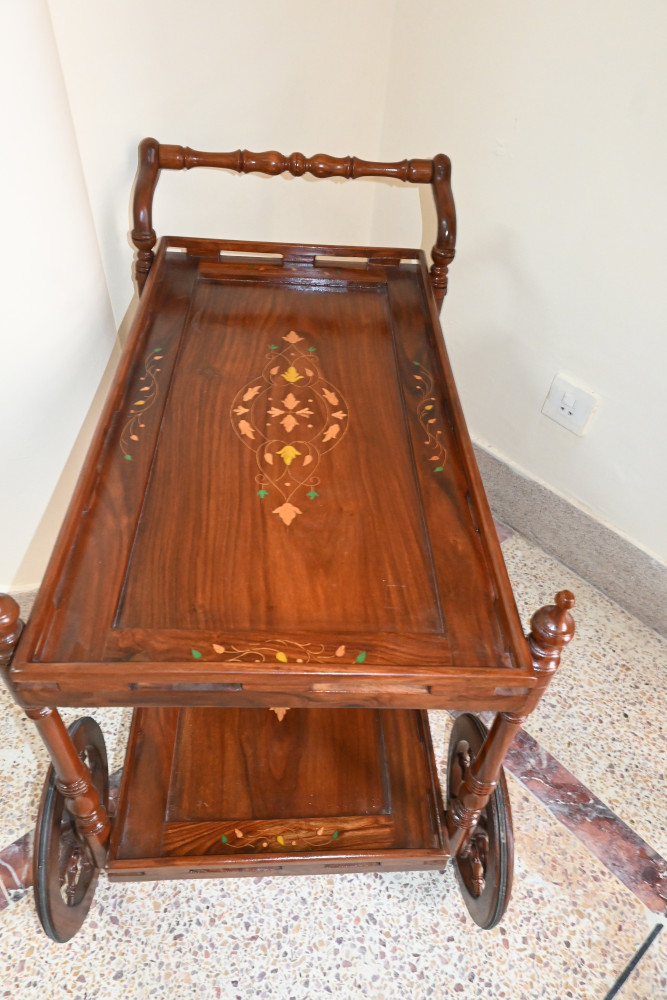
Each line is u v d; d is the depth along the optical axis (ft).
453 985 3.47
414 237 5.29
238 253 4.94
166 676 2.39
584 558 5.27
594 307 4.38
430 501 3.14
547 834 4.01
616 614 5.13
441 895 3.76
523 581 5.30
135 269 4.17
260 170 3.99
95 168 3.99
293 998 3.39
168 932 3.56
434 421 3.54
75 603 2.60
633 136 3.77
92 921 3.58
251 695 2.52
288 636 2.58
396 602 2.73
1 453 3.93
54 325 3.67
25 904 3.60
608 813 4.12
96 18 3.51
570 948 3.61
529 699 2.61
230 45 4.03
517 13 3.94
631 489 4.74
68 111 3.32
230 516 2.99
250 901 3.68
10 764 4.09
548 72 3.96
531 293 4.69
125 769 3.64
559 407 4.87
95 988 3.38
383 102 4.93
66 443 4.16
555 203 4.28
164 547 2.84
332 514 3.05
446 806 3.89
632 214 3.95
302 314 4.13
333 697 2.54
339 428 3.46
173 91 4.00
